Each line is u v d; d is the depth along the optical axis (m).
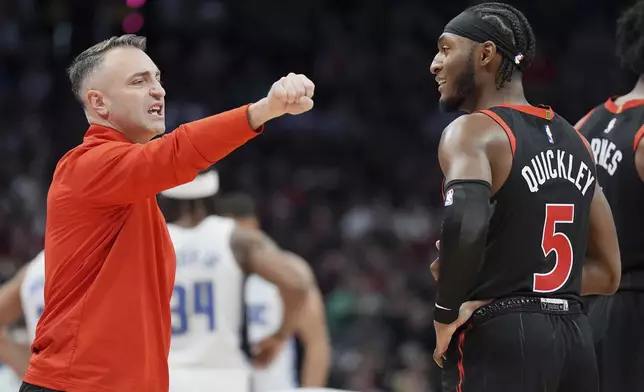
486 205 6.17
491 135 6.46
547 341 6.41
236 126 6.05
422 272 24.14
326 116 31.34
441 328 6.63
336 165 30.16
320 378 12.15
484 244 6.14
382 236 25.80
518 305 6.45
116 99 6.68
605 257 7.07
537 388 6.40
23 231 24.88
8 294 10.88
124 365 6.41
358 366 19.16
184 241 10.46
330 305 21.33
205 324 10.36
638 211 7.88
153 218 6.75
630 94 8.36
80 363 6.39
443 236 6.17
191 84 30.73
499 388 6.37
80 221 6.48
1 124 29.47
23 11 30.88
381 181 29.75
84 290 6.50
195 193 10.51
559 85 29.50
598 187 7.05
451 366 6.66
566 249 6.61
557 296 6.56
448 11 32.75
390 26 32.62
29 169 27.62
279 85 5.98
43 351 6.54
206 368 10.34
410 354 19.55
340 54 32.25
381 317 21.20
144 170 6.12
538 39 30.78
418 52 32.09
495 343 6.42
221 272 10.41
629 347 7.96
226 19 32.34
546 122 6.74
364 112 31.55
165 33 31.27
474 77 6.81
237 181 27.95
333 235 26.14
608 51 29.89
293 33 32.69
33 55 30.61
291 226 26.91
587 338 6.64
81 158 6.46
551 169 6.58
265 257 10.70
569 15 31.17
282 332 11.35
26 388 6.55
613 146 8.00
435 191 29.11
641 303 7.94
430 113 31.39
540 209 6.50
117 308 6.44
